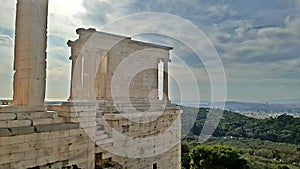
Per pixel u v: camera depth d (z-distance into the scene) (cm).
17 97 1225
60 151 1138
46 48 1292
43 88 1258
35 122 1076
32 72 1205
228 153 3462
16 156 980
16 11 1274
